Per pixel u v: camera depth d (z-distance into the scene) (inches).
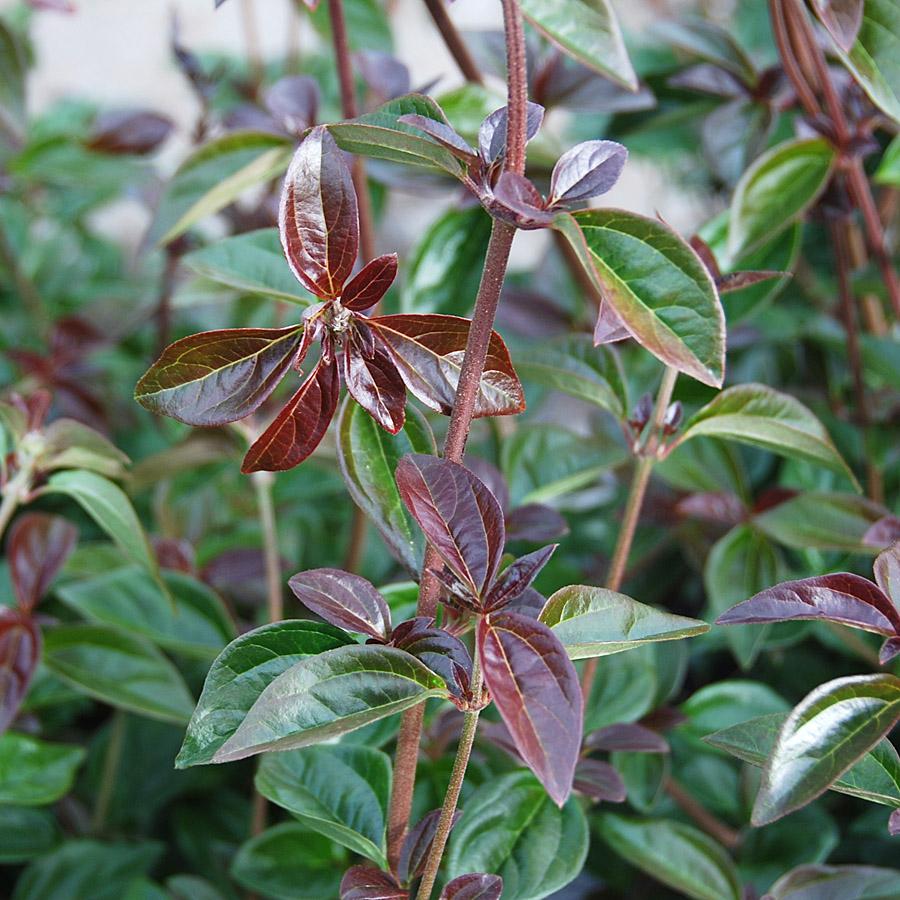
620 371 32.1
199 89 48.2
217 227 71.9
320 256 25.6
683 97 46.7
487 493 26.0
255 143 37.7
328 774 30.2
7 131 55.3
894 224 55.5
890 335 52.0
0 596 47.1
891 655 26.3
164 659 34.9
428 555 27.0
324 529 55.8
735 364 52.8
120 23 107.8
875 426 45.8
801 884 30.4
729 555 36.1
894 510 45.9
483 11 79.4
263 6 105.8
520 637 25.5
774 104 43.3
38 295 69.3
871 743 25.6
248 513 52.1
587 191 25.7
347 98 36.4
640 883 39.5
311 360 36.5
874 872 30.4
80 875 41.6
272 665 26.9
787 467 45.9
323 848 33.4
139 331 64.9
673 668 37.2
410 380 26.4
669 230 25.1
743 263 39.8
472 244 40.4
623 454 37.8
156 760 47.8
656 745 32.3
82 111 83.4
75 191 71.2
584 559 52.3
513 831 30.1
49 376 53.6
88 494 33.0
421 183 40.8
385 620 27.1
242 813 47.8
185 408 26.0
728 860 32.8
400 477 26.0
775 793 25.3
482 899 27.6
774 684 47.6
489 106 36.9
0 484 32.9
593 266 24.6
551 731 24.7
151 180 58.6
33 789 34.5
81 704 52.3
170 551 41.8
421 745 32.6
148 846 43.1
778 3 36.1
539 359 32.3
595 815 33.7
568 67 41.3
